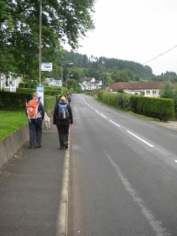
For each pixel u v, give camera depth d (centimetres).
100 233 502
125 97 4506
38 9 2722
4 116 1903
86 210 604
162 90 4000
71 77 16675
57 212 543
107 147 1359
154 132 2022
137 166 993
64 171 834
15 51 2525
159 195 701
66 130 1195
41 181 735
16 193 643
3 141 920
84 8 2823
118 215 579
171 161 1084
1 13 2272
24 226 484
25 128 1362
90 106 5662
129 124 2556
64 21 2866
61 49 2677
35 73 2636
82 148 1320
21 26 2544
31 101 1184
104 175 870
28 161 949
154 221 552
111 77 14675
